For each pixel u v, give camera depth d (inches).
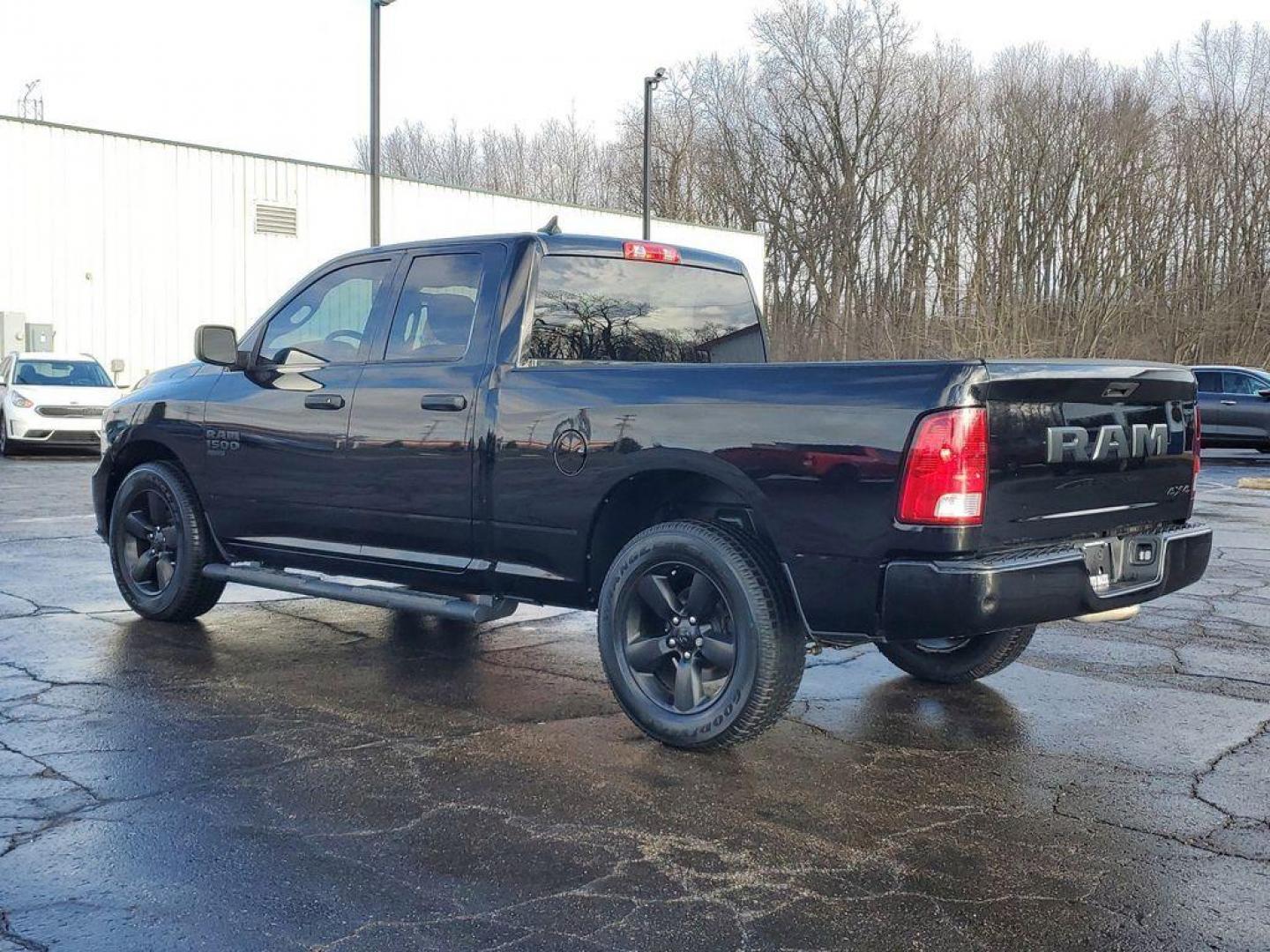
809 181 2240.4
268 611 265.0
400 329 204.7
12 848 131.1
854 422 149.2
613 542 181.8
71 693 194.2
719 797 151.3
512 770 160.1
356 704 190.9
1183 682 213.9
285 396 216.8
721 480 161.5
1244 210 1886.1
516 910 117.9
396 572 203.2
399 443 197.6
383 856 130.8
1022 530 150.1
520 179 2854.3
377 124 847.1
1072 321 1774.1
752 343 226.7
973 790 155.5
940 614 143.4
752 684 159.3
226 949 108.7
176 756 163.5
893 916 118.0
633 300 205.6
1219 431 863.7
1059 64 2020.2
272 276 1093.1
